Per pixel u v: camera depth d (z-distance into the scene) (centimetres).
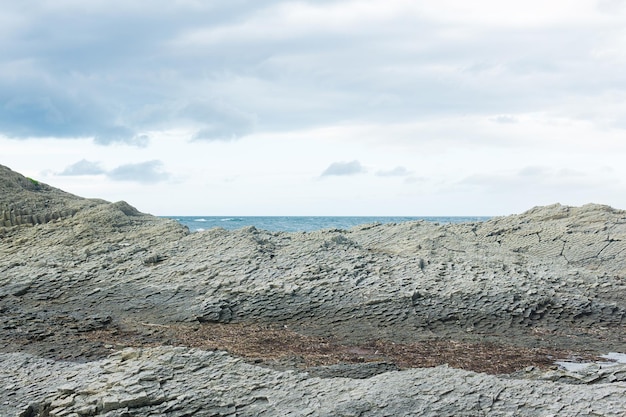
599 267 2889
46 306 2397
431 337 2066
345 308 2298
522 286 2444
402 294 2348
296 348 1895
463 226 3691
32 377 1515
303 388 1366
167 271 2653
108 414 1267
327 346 1938
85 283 2608
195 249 2897
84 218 3409
